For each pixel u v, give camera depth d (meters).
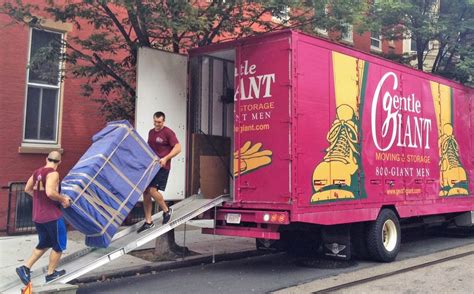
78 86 12.67
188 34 10.50
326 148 8.30
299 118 7.84
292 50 7.83
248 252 10.26
